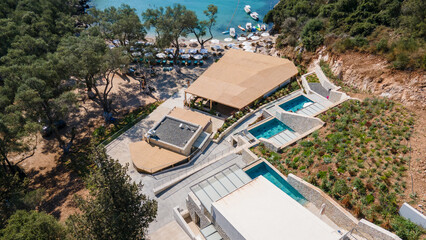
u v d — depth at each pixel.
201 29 70.88
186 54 69.50
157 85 61.38
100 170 22.77
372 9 51.28
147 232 27.83
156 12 66.94
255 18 92.81
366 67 44.09
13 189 34.31
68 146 45.12
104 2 113.56
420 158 28.27
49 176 41.00
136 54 61.56
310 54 56.50
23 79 41.34
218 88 50.81
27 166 43.34
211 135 45.31
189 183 34.16
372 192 26.39
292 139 37.97
